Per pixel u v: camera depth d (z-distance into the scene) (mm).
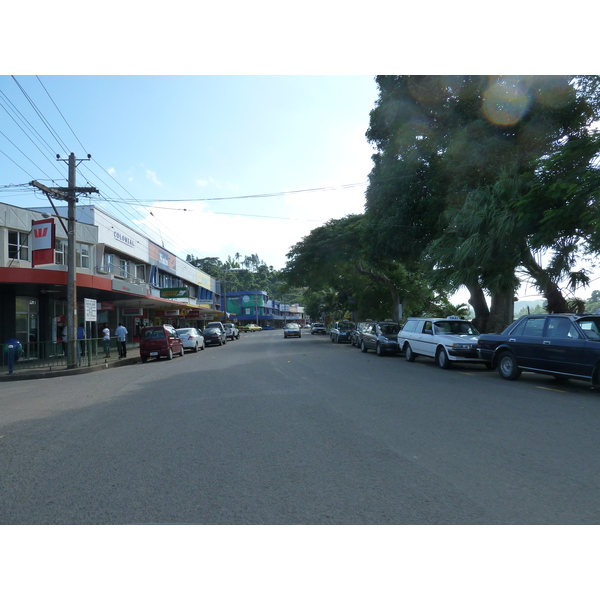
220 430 6926
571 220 11789
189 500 4324
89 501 4363
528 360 11016
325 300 64500
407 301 35219
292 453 5695
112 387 12500
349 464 5238
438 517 3881
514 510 3994
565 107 14289
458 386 10727
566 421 7105
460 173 16000
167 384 12320
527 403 8555
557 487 4480
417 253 19828
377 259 24719
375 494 4367
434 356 15219
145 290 27312
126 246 31719
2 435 7203
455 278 14125
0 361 19656
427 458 5406
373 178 21109
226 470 5129
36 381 15945
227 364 17391
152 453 5859
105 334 22172
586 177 11062
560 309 14898
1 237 21609
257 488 4578
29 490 4699
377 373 13422
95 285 21578
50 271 19500
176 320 50000
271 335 54562
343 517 3908
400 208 19031
